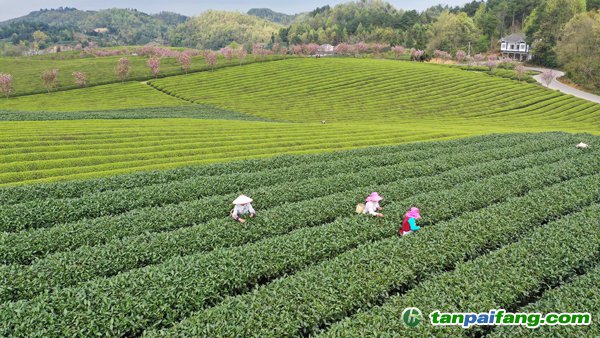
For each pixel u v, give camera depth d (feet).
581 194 80.94
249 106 292.20
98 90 347.97
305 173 103.04
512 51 556.92
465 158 117.39
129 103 298.15
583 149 124.67
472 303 44.65
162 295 47.11
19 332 40.57
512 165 108.27
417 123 237.66
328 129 185.68
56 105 289.74
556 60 459.73
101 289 47.39
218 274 51.75
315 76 382.01
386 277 50.67
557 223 65.26
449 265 57.57
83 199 80.59
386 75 382.63
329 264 52.90
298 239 61.26
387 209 72.79
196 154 134.31
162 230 70.08
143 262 58.59
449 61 510.99
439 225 65.36
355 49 595.06
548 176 95.20
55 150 129.70
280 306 44.68
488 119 262.26
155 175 101.09
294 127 190.80
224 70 415.44
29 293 49.88
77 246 63.41
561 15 484.33
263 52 502.79
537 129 209.67
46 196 86.22
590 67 379.35
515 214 71.15
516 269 51.47
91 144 138.51
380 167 105.70
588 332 39.29
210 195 88.07
